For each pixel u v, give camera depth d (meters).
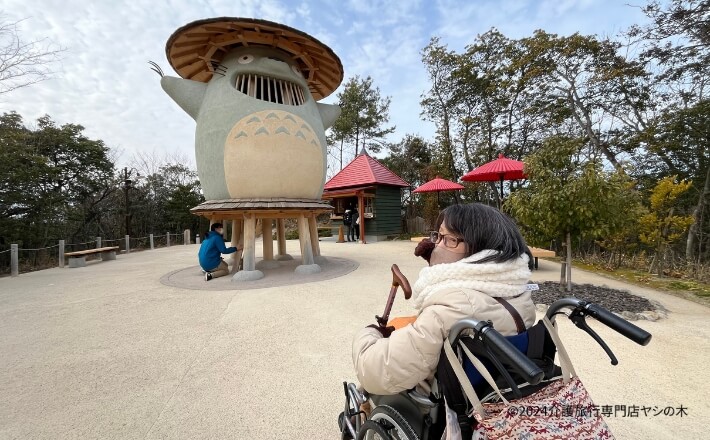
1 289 6.51
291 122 6.59
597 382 2.55
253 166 6.37
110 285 6.55
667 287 5.39
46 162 14.45
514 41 15.71
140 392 2.62
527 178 5.19
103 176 18.95
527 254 1.17
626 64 12.73
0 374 2.96
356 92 24.58
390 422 1.25
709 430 2.00
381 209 15.29
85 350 3.44
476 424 0.96
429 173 18.73
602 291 4.82
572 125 15.94
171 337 3.75
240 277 6.46
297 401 2.45
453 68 17.48
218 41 6.62
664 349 3.08
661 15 11.03
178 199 21.88
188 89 7.06
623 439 1.94
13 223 13.30
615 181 4.25
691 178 12.58
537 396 0.99
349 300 5.04
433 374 1.15
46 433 2.15
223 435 2.09
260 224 8.77
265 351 3.33
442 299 1.04
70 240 16.62
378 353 1.12
